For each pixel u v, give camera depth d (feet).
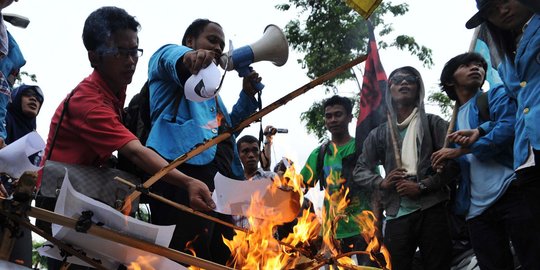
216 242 11.88
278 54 11.74
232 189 9.23
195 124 11.38
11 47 12.51
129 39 10.49
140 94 12.06
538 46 11.26
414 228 14.15
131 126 11.87
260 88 12.37
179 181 9.44
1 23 11.35
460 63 14.75
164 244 7.23
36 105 15.26
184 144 11.16
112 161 10.94
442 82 15.14
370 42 16.93
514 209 12.33
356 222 15.55
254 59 11.45
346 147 16.74
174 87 11.55
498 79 15.12
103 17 10.43
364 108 16.51
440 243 13.84
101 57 10.43
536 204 11.28
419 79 15.51
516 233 12.23
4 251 6.61
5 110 11.84
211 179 11.40
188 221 10.87
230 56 10.70
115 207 9.89
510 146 12.84
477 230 13.19
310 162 17.15
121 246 7.22
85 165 10.22
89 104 10.16
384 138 15.57
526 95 11.41
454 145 14.32
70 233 7.11
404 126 15.33
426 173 14.51
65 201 7.02
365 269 8.60
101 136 9.95
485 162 13.10
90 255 7.38
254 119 8.71
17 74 12.87
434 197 14.02
